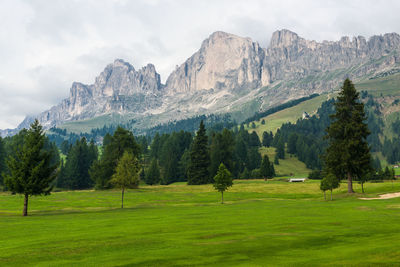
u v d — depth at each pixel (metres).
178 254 16.50
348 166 57.50
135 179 61.00
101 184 95.81
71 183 126.31
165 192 81.75
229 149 122.94
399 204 39.00
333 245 17.81
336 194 61.25
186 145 177.00
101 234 23.09
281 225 25.09
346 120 60.06
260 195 71.31
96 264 15.05
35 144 45.66
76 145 138.38
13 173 43.09
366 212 32.47
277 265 14.05
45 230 25.83
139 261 15.35
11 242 20.84
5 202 58.00
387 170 126.94
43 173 44.38
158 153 168.12
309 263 14.22
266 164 141.62
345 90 60.66
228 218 30.67
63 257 16.48
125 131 100.31
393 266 13.24
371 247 16.73
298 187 88.50
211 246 18.16
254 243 18.67
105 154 100.19
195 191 85.31
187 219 30.95
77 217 36.47
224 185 57.03
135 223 29.06
